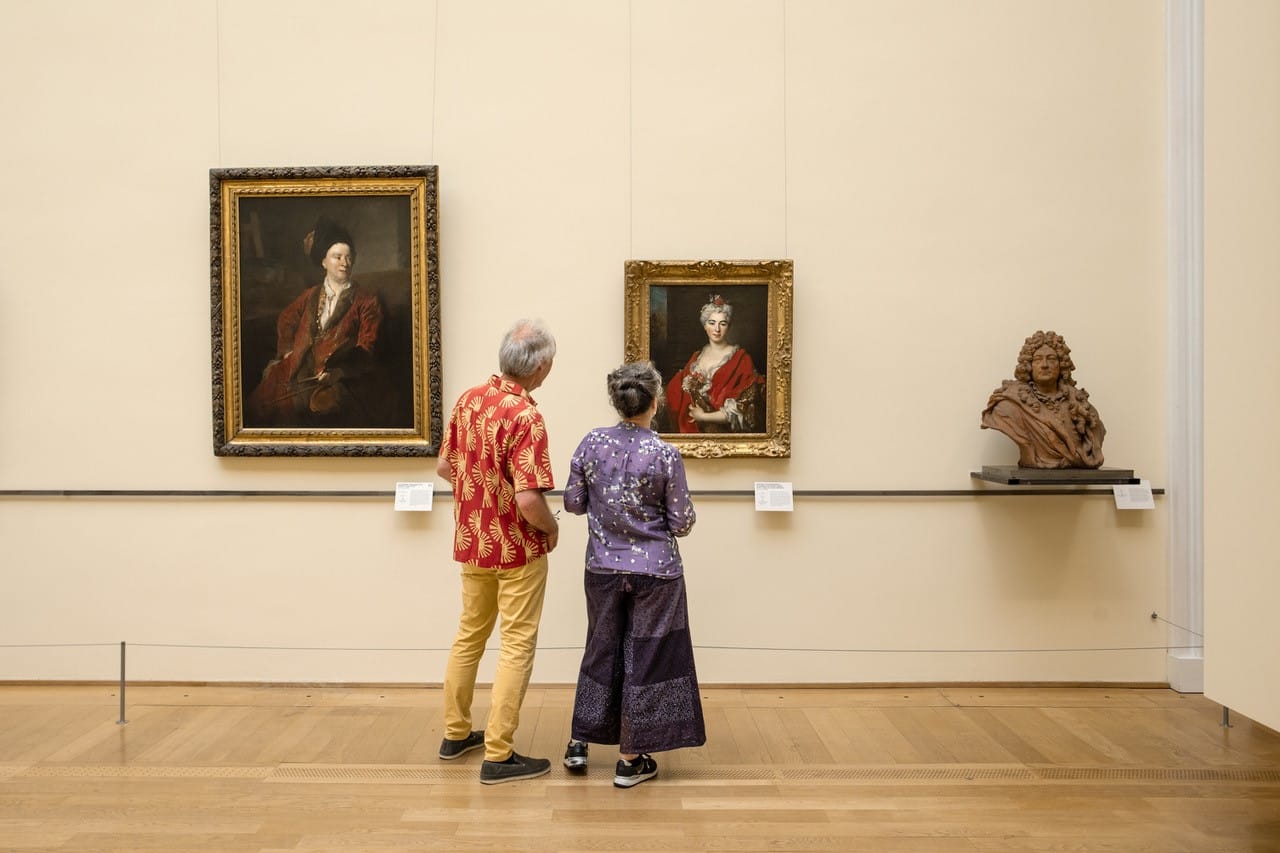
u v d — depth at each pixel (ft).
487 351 20.43
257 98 20.36
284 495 20.36
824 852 12.65
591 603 15.23
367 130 20.38
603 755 16.42
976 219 20.39
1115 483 18.45
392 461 20.38
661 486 14.94
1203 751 16.56
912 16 20.38
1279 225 11.05
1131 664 20.48
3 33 20.34
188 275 20.42
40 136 20.36
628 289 19.95
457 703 15.94
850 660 20.53
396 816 13.70
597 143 20.36
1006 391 19.29
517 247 20.40
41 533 20.51
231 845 12.71
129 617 20.49
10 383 20.43
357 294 20.04
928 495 20.44
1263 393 11.35
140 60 20.35
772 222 20.42
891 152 20.36
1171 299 20.29
